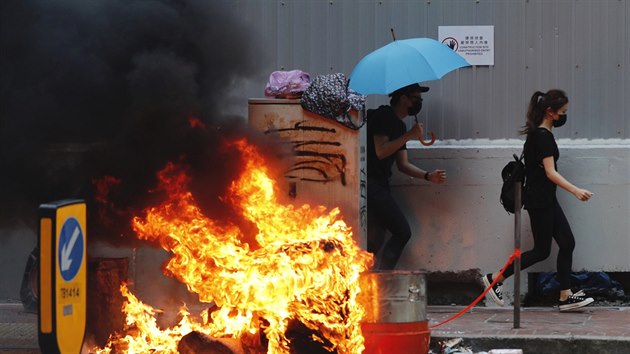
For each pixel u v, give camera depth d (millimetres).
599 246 18125
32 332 16219
